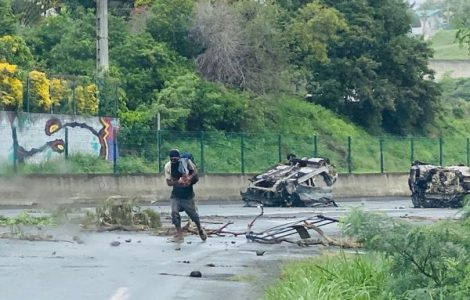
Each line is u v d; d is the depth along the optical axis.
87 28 83.69
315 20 95.06
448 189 60.38
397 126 101.25
